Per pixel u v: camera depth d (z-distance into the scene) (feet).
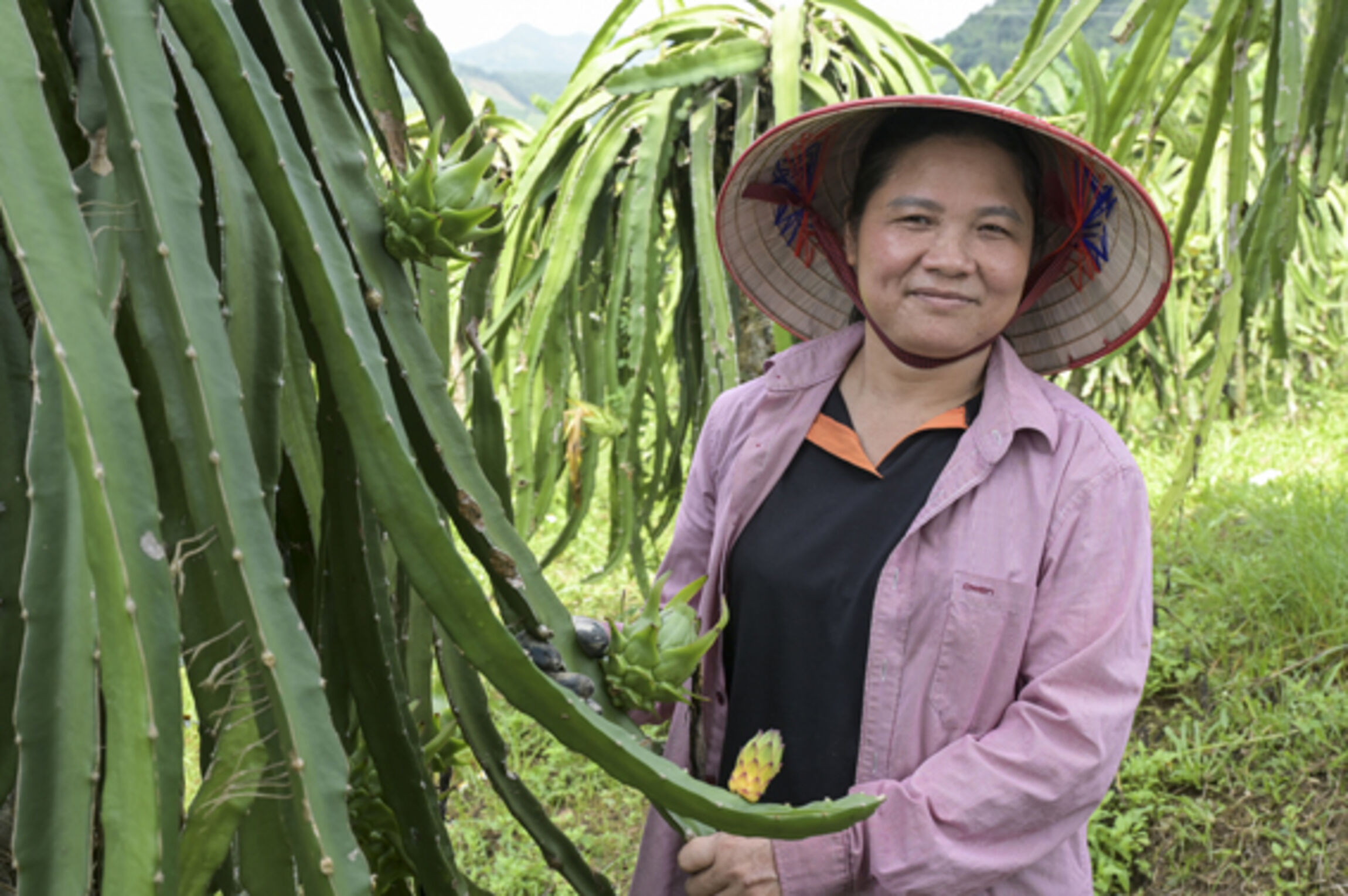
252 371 2.02
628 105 7.77
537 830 2.78
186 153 1.80
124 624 1.44
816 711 3.35
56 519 1.63
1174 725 7.89
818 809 2.23
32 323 2.31
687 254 8.54
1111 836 6.77
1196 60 5.16
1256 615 8.97
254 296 2.05
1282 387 18.45
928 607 3.17
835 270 3.58
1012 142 3.17
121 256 1.87
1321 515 10.39
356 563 2.38
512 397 7.70
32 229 1.51
